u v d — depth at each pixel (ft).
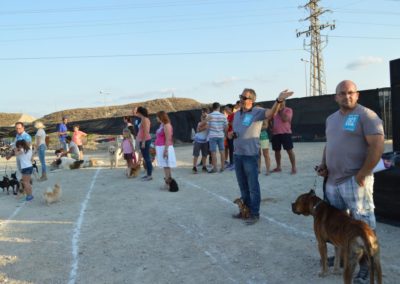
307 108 51.57
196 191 24.62
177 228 17.40
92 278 12.84
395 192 15.96
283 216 18.29
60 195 23.93
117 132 72.08
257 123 17.02
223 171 31.32
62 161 39.40
